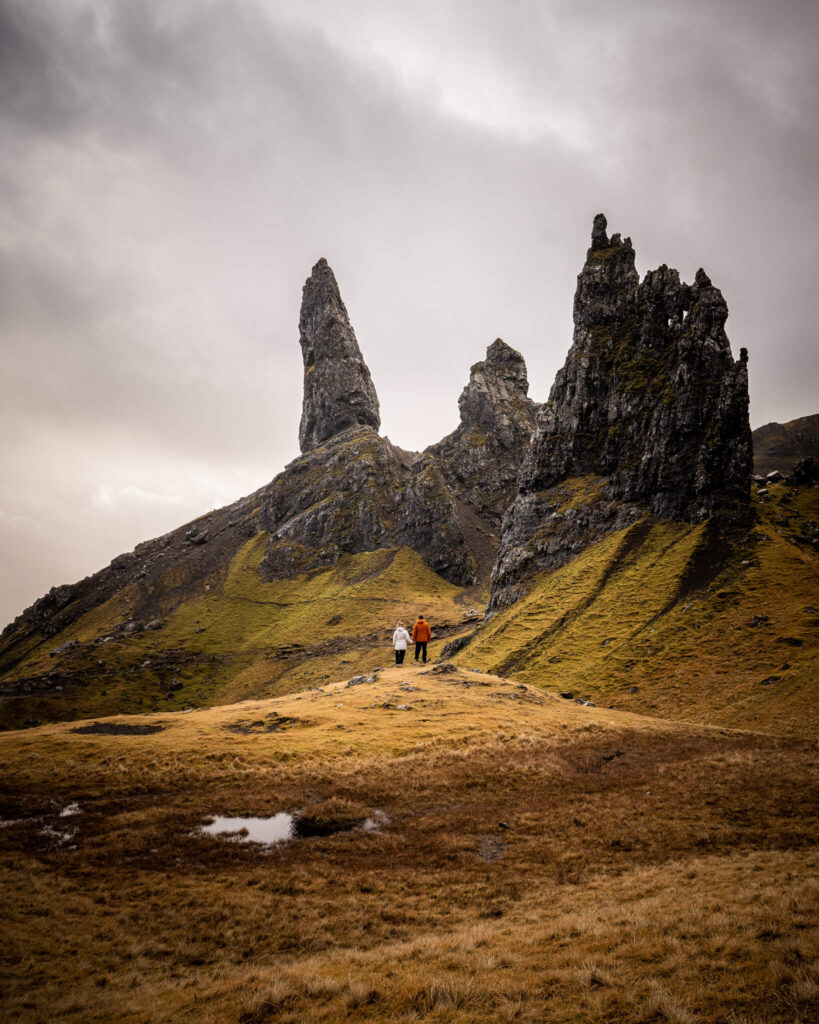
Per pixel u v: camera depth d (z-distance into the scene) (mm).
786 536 138375
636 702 89875
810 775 34375
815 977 11227
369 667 193375
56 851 25625
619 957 14172
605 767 37469
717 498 148125
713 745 42375
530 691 59500
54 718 188375
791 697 71000
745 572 122250
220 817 29156
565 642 123438
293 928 19953
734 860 23719
